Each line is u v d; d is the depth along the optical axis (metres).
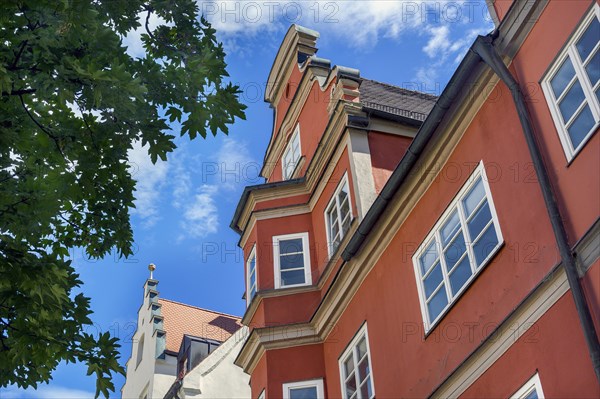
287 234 16.56
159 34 10.91
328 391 14.30
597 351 7.92
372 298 13.26
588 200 8.66
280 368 14.77
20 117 8.98
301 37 19.91
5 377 9.17
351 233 14.48
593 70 9.02
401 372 11.84
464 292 10.61
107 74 8.47
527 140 9.74
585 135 8.95
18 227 8.81
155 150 9.72
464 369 10.12
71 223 10.19
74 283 9.50
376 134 15.71
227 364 23.67
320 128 17.25
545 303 8.96
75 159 9.16
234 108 10.04
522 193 9.88
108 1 10.43
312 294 15.58
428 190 12.12
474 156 11.12
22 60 8.77
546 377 8.70
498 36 10.77
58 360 9.18
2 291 8.86
